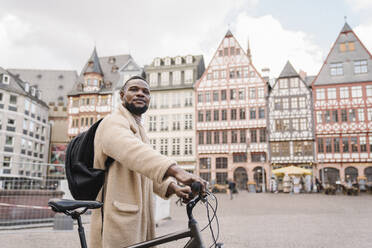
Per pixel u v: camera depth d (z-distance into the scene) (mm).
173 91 41062
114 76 45344
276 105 36906
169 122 40438
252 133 37438
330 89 35750
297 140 35719
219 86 39281
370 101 34656
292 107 36375
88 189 1761
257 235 7152
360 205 16125
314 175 34750
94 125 1850
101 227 1749
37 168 9422
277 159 35938
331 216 11336
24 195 8609
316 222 9594
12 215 8336
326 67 36375
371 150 33844
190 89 40469
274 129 36500
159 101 41250
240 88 38531
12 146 40656
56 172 9758
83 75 45656
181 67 41688
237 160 37500
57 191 9172
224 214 12711
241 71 38844
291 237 6859
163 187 1879
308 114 35781
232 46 39688
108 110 42469
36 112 45906
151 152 1558
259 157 36875
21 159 41938
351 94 35188
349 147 34406
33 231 7469
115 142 1645
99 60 48062
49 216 8969
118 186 1726
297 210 14281
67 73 54219
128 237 1665
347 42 36469
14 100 41531
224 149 37969
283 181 34438
